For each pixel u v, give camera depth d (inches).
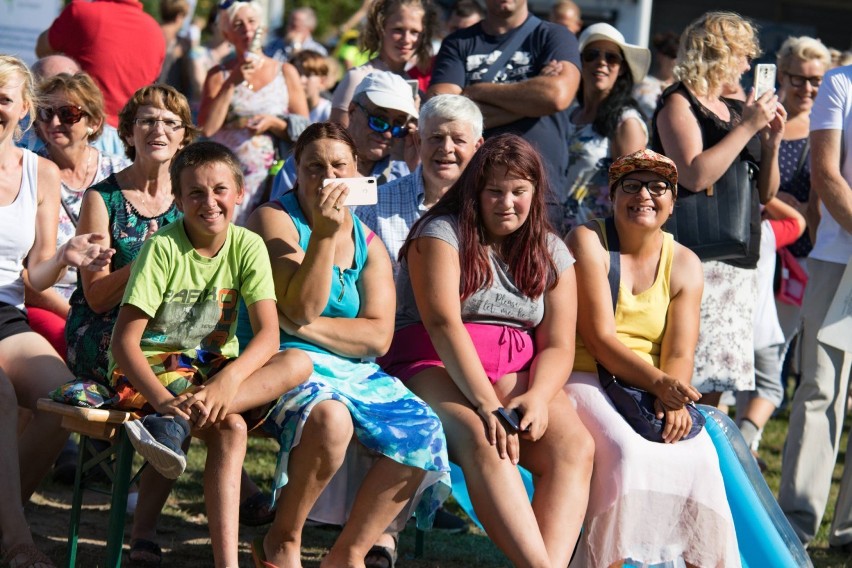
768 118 438.0
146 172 372.8
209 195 320.8
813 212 512.7
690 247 437.1
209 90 596.7
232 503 312.8
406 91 447.8
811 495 436.1
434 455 323.3
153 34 590.6
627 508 335.9
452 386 344.8
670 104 449.4
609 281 372.8
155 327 325.7
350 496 347.3
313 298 336.8
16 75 358.6
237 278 332.8
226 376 312.7
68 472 458.6
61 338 411.2
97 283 355.3
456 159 390.6
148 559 367.6
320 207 328.2
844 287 422.6
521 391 346.3
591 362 370.0
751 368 457.7
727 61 445.1
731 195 441.1
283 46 863.7
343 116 511.2
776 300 596.4
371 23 539.8
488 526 324.2
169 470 300.2
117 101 575.5
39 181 374.9
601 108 517.3
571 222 515.5
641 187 370.0
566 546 324.8
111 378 331.3
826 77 439.8
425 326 348.2
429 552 414.3
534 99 482.0
